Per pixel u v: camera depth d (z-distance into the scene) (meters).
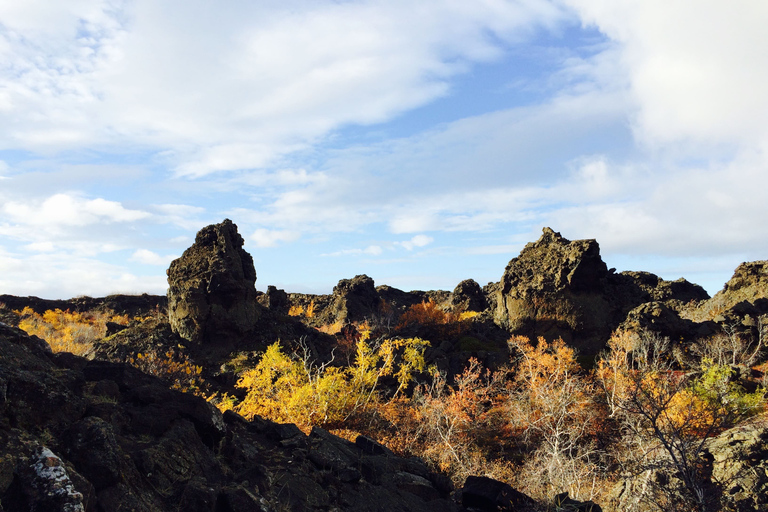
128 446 5.93
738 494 11.98
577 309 38.69
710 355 31.55
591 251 39.59
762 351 33.31
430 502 8.23
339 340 39.00
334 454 8.70
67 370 6.78
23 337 6.66
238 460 7.14
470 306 64.19
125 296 72.06
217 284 33.88
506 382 29.12
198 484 5.86
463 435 20.56
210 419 7.27
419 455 17.86
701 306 51.88
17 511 4.36
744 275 49.69
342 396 20.42
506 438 22.44
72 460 5.16
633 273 66.00
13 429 5.05
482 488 8.80
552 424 21.19
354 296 66.94
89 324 59.81
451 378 29.92
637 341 32.88
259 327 36.03
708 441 13.89
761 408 19.89
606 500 13.63
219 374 30.42
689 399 17.25
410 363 25.42
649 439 14.59
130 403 6.96
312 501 6.81
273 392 21.86
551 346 35.59
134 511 5.00
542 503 9.05
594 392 24.39
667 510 10.29
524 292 40.38
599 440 19.73
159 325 35.22
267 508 5.99
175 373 27.20
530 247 44.41
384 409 21.25
